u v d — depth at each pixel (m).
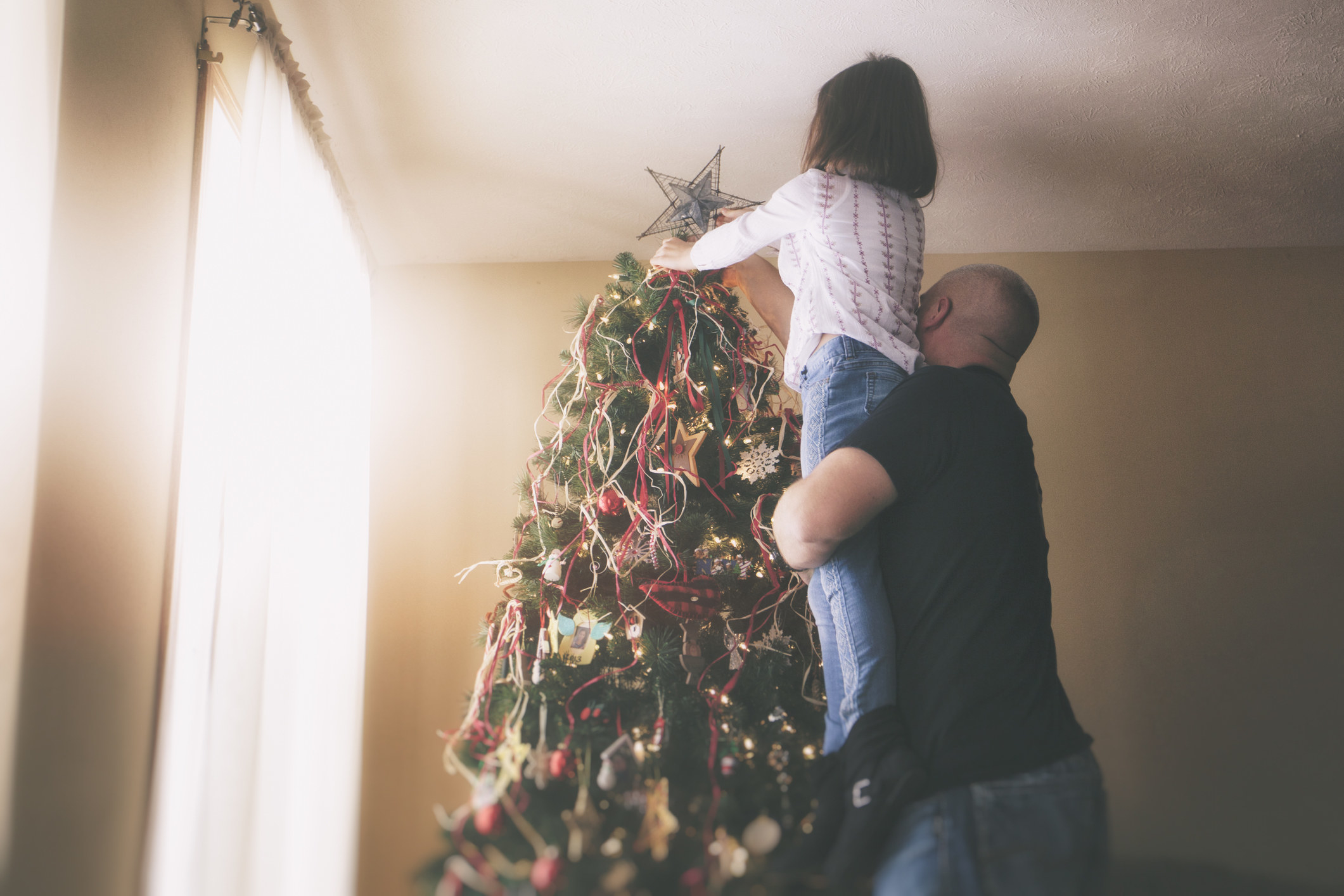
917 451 1.27
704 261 1.74
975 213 2.74
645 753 1.35
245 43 1.96
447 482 2.84
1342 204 2.68
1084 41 2.05
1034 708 1.18
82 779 1.33
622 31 2.04
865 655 1.22
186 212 1.74
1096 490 2.79
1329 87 2.17
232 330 1.68
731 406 1.92
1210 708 2.60
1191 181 2.57
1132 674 2.64
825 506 1.23
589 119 2.33
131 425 1.50
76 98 1.34
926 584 1.25
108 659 1.41
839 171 1.63
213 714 1.52
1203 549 2.75
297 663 1.96
